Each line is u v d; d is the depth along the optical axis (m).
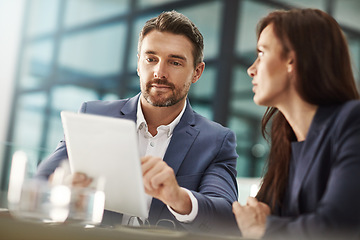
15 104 8.21
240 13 6.76
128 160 1.20
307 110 1.23
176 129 1.90
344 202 1.01
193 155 1.84
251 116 6.56
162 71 1.83
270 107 1.42
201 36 1.96
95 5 7.99
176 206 1.41
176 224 1.66
